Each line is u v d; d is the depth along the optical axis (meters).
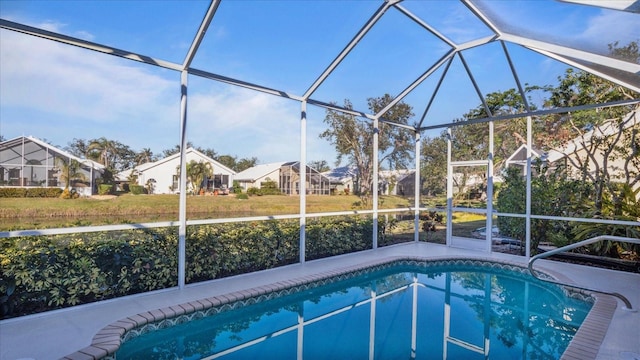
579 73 6.55
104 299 4.32
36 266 3.81
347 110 7.20
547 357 3.72
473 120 8.16
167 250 4.85
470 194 8.45
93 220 4.73
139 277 4.57
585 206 7.12
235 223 6.05
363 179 8.66
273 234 6.14
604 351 3.37
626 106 6.69
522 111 7.41
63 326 3.57
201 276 5.28
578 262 6.94
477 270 7.19
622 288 5.27
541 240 7.71
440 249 8.20
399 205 9.21
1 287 3.61
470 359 3.66
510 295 5.80
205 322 4.29
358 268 6.27
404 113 8.40
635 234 6.45
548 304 5.40
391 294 5.80
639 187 6.60
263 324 4.54
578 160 7.27
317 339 4.11
